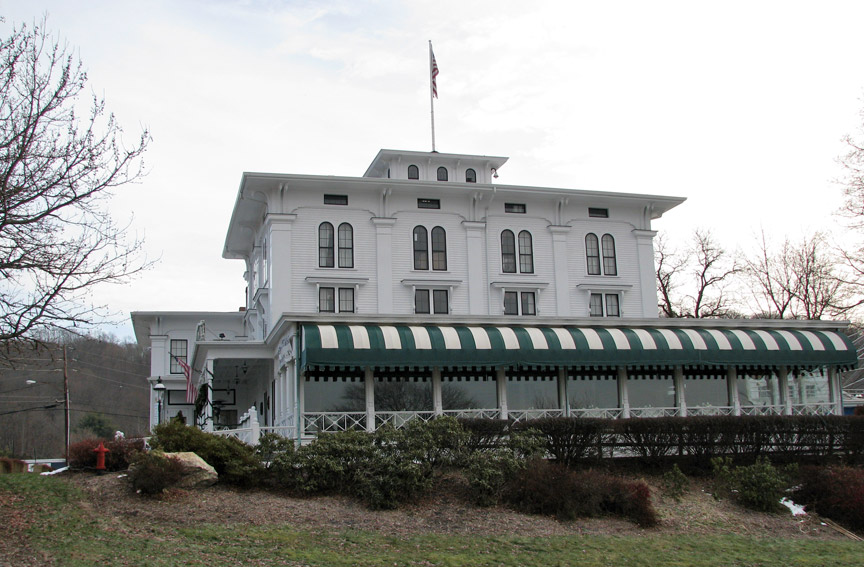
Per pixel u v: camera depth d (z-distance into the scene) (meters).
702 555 18.66
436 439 23.47
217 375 47.41
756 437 27.95
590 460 26.47
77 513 18.14
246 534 17.52
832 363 33.97
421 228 42.94
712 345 32.62
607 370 33.28
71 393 89.38
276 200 40.97
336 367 29.98
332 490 22.12
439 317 30.64
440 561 16.56
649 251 46.38
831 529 22.84
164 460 20.88
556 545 18.61
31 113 17.98
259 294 42.75
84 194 18.33
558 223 45.06
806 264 61.12
